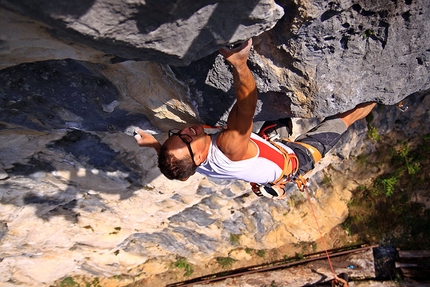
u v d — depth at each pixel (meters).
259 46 2.72
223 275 7.79
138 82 3.09
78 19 1.70
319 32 2.56
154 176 4.97
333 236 7.95
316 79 2.82
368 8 2.49
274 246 7.71
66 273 6.71
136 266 7.23
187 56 2.15
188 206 6.04
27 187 4.52
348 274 7.65
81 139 4.05
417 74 3.02
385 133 6.61
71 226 5.64
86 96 3.16
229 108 3.19
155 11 1.79
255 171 2.72
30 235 5.41
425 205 7.41
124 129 3.72
